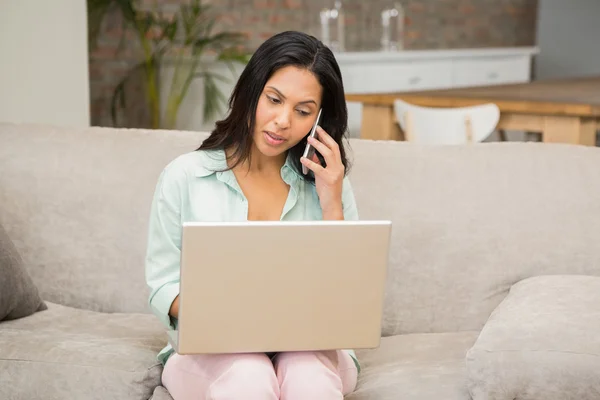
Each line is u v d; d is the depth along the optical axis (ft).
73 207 9.89
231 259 6.57
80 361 7.88
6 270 8.89
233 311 6.68
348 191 8.36
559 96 16.44
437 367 8.07
